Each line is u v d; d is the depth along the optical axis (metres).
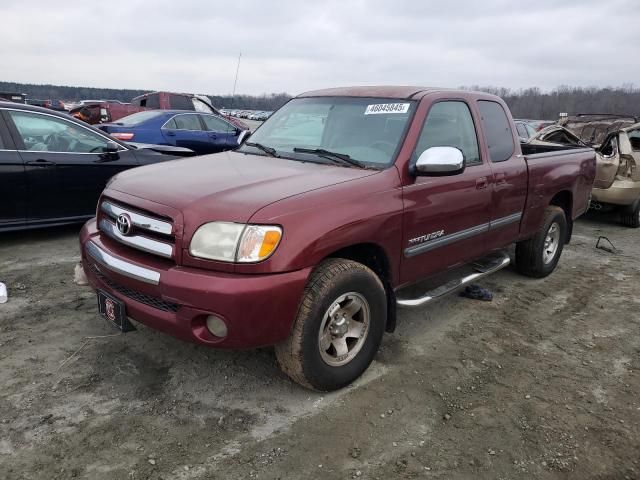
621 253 6.95
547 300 4.98
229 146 12.07
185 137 11.22
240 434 2.76
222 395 3.09
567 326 4.40
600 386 3.45
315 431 2.82
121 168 6.48
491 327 4.29
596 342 4.11
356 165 3.45
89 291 4.54
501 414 3.07
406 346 3.87
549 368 3.65
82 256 3.44
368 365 3.31
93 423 2.78
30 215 5.79
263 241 2.62
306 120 4.07
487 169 4.15
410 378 3.41
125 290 2.98
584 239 7.73
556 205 5.67
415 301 3.63
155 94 15.76
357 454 2.66
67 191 6.01
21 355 3.42
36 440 2.62
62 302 4.28
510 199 4.47
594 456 2.74
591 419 3.06
